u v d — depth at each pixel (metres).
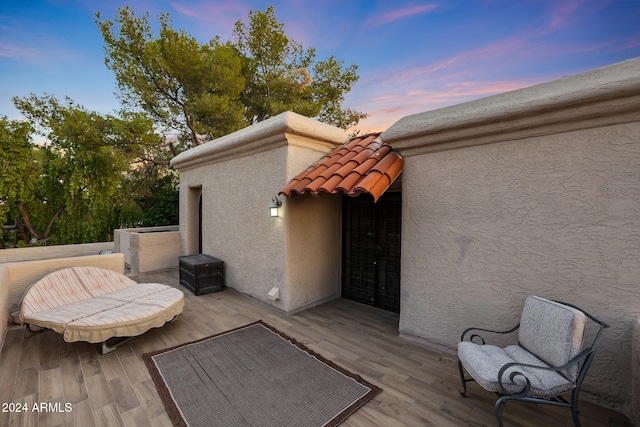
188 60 10.11
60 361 3.29
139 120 10.18
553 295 2.83
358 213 5.75
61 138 10.26
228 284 6.45
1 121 10.19
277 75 12.56
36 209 12.07
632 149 2.43
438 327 3.66
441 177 3.59
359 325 4.52
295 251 5.11
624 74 2.35
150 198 14.09
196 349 3.61
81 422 2.31
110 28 9.84
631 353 2.43
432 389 2.84
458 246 3.46
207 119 11.22
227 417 2.38
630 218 2.45
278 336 4.04
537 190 2.91
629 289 2.46
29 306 3.73
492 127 3.09
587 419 2.42
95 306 3.90
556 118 2.72
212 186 6.98
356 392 2.75
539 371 2.23
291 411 2.47
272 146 5.21
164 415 2.41
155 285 4.92
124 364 3.25
